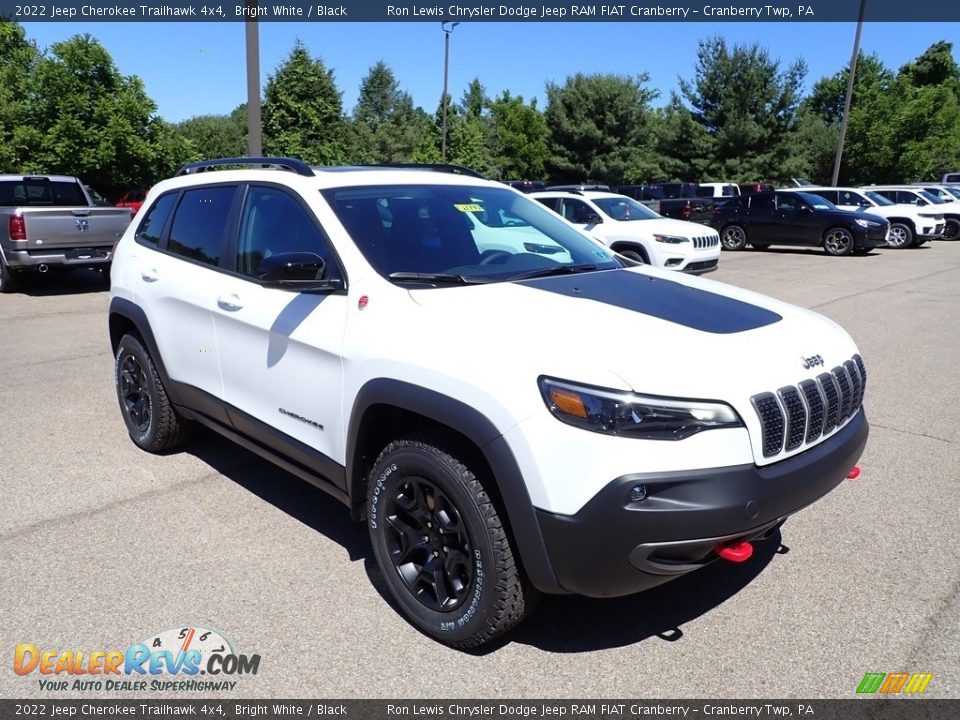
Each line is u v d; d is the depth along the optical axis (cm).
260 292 372
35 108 2189
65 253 1145
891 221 2136
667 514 247
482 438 262
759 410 262
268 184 393
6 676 281
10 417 570
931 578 346
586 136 4916
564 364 259
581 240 422
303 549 371
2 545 371
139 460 484
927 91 4103
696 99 4497
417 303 305
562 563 256
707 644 301
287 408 359
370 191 378
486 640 287
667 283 361
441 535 295
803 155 4462
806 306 1083
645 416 248
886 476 463
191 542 377
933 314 1018
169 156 2358
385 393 294
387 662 290
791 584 342
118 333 514
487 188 432
